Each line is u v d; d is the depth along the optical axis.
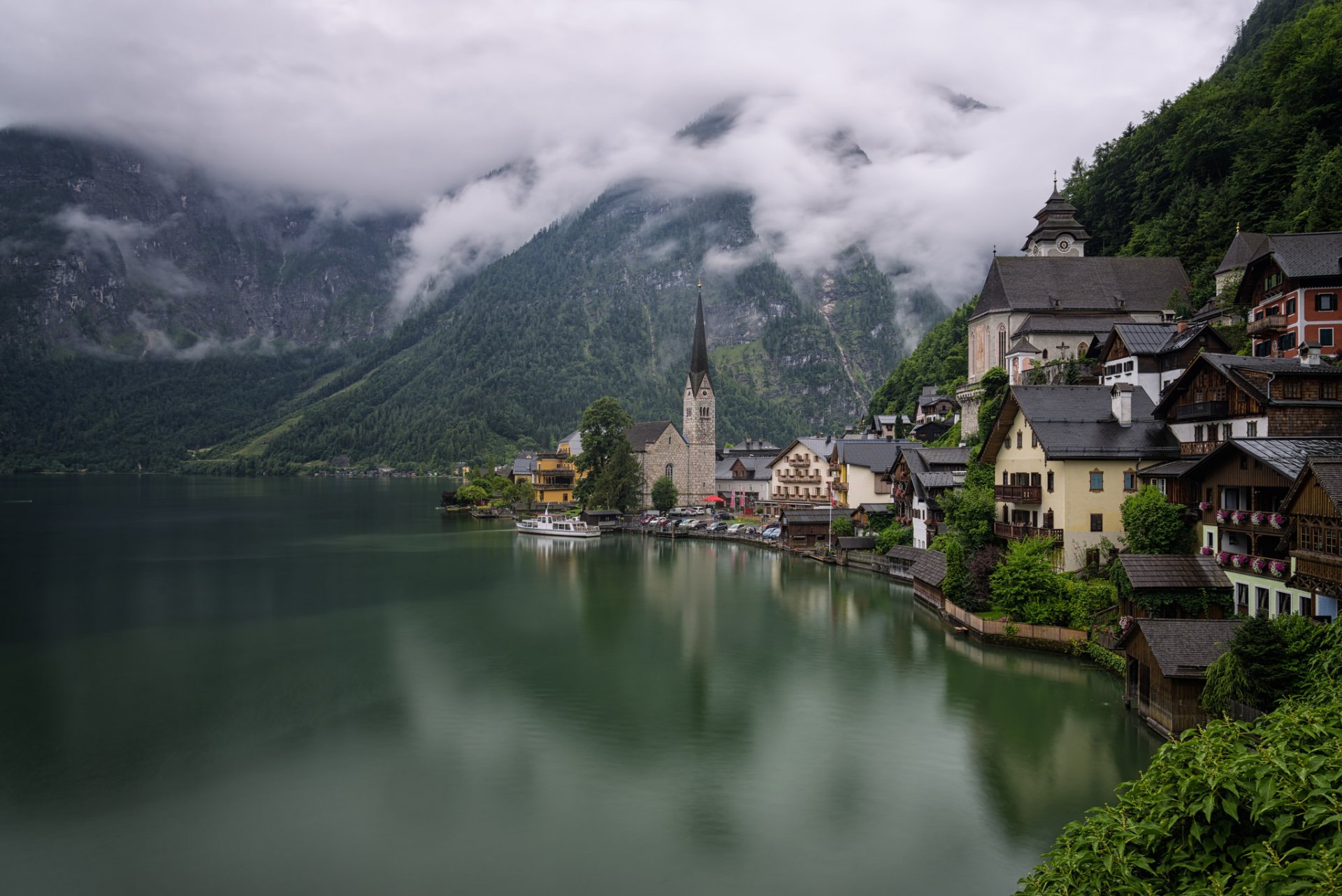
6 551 126.56
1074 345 109.12
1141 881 16.94
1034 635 61.22
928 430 133.25
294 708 53.28
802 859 34.88
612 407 173.25
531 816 38.69
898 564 96.38
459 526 169.88
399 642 69.75
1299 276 65.62
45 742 47.56
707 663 62.75
